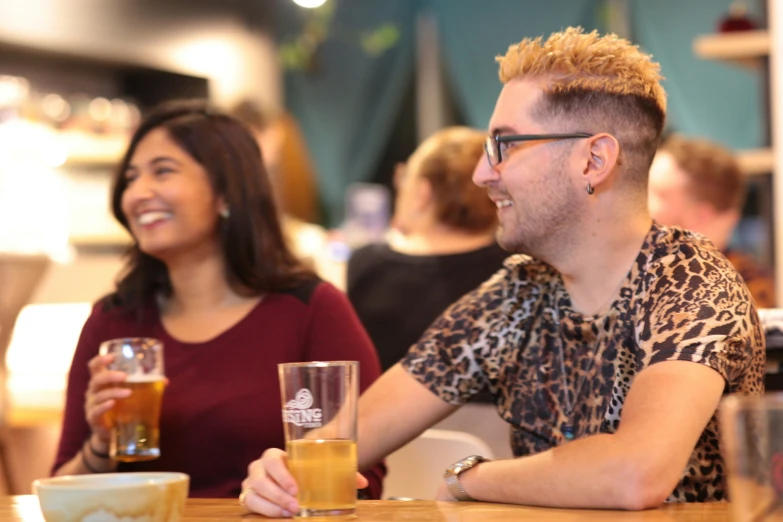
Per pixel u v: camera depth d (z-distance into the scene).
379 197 6.45
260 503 1.19
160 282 2.15
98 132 5.18
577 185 1.45
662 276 1.40
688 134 7.41
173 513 1.00
